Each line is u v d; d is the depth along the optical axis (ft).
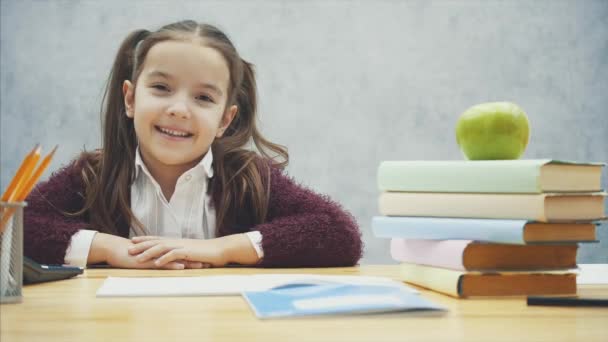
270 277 2.22
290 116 8.12
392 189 2.12
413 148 8.23
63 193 4.35
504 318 1.49
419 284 2.08
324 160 8.13
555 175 1.77
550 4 8.45
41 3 7.92
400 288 1.81
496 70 8.37
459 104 8.30
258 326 1.38
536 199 1.74
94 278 2.54
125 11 8.03
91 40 7.98
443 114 8.28
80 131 7.92
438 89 8.29
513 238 1.73
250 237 3.72
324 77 8.17
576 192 1.78
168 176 4.64
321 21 8.20
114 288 1.98
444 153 8.28
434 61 8.29
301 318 1.46
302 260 3.72
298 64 8.15
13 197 1.78
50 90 7.91
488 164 1.85
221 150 4.67
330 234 3.79
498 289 1.82
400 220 2.06
